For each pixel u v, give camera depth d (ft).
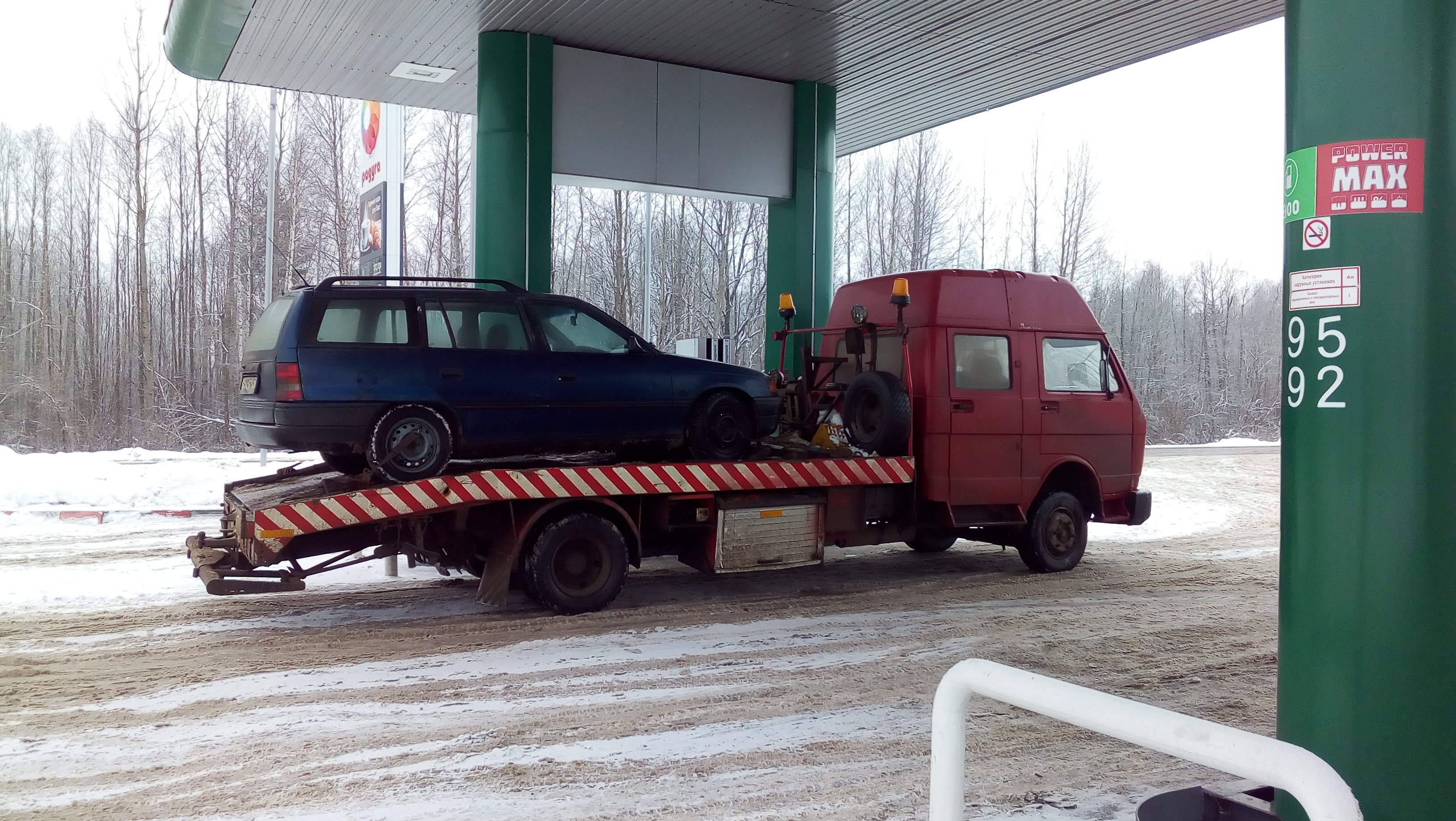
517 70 39.24
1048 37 41.14
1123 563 34.81
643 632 23.52
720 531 26.86
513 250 39.27
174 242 111.04
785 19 38.37
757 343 115.03
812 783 14.61
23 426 98.02
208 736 16.05
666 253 116.26
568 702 18.19
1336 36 9.91
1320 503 10.05
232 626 23.38
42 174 111.86
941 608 26.84
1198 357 153.89
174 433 98.63
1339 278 9.89
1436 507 9.41
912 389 30.04
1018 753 16.16
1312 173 10.11
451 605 26.00
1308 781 5.70
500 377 25.13
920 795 14.21
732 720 17.38
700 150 43.98
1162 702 18.98
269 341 23.82
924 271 30.48
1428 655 9.43
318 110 115.34
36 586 27.04
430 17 37.73
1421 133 9.46
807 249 46.52
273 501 23.09
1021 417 30.78
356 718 17.02
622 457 28.53
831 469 28.07
